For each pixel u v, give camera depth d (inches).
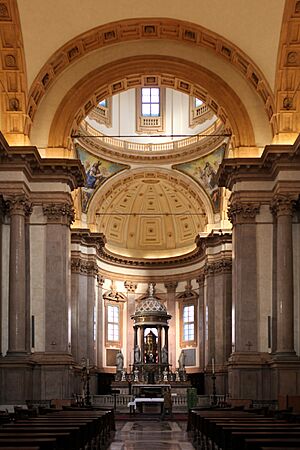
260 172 1000.9
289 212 948.0
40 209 998.4
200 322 1694.1
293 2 849.5
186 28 960.9
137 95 1621.6
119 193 1722.4
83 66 1034.7
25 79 943.7
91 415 658.8
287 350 919.0
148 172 1611.7
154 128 1610.5
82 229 1531.7
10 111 954.7
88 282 1561.3
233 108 1028.5
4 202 943.0
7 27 884.6
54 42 937.5
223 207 1544.0
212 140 1503.4
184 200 1742.1
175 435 793.6
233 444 370.9
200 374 1672.0
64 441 364.8
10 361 903.1
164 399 1141.7
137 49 1035.3
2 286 939.3
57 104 1031.0
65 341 979.3
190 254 1734.7
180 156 1568.7
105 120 1568.7
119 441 713.6
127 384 1482.5
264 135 1023.6
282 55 919.0
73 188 1045.8
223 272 1508.4
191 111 1576.0
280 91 951.0
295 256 955.3
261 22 908.0
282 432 353.1
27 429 400.2
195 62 1038.4
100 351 1675.7
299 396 821.2
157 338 1574.8
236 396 957.8
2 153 922.1
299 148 917.2
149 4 918.4
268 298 982.4
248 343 971.3
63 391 954.7
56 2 889.5
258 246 992.2
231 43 951.6
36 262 986.7
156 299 1630.2
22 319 928.9
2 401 894.4
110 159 1566.2
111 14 927.7
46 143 1022.4
